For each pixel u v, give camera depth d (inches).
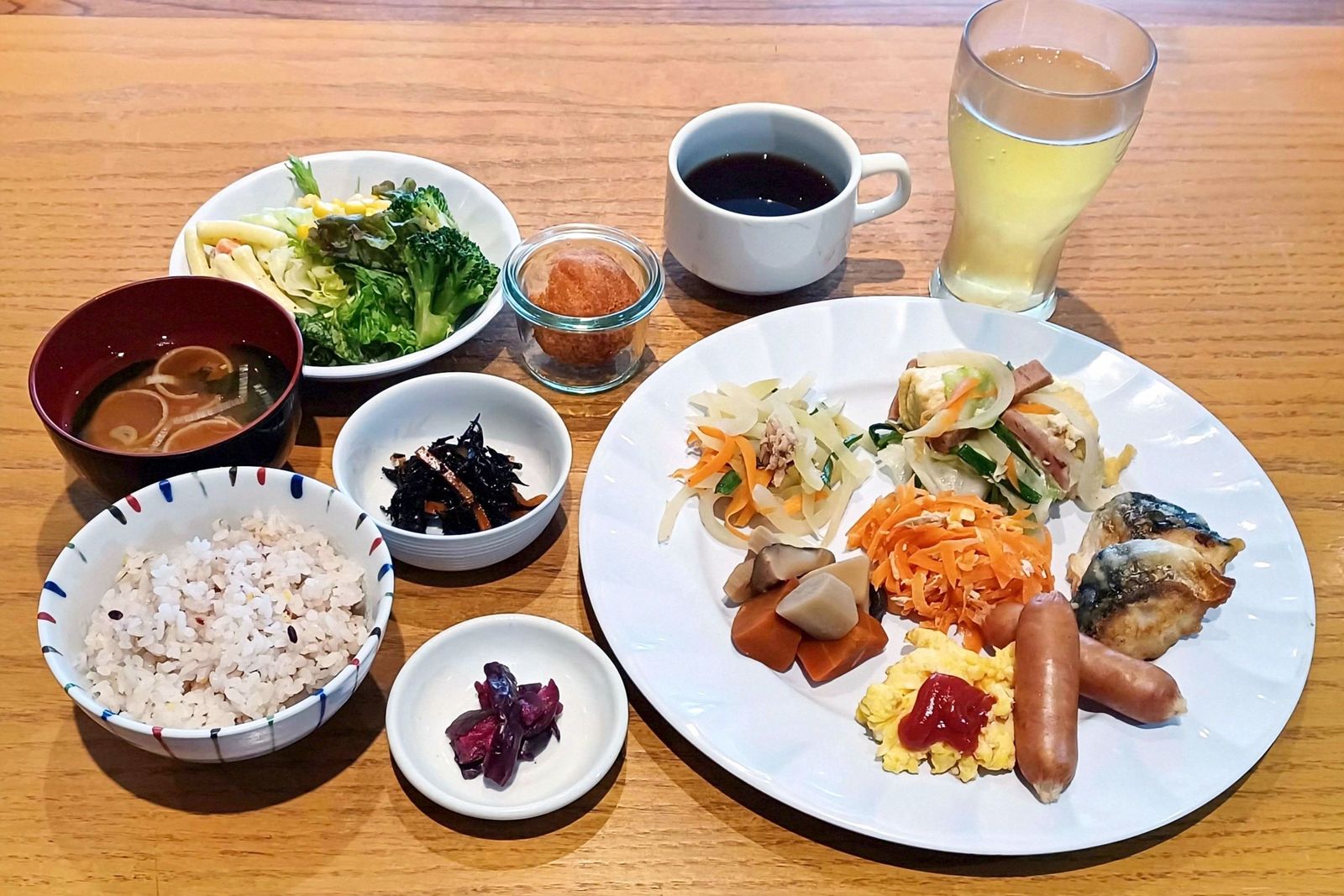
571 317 19.5
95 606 15.5
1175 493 19.1
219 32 26.9
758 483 18.5
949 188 24.7
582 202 23.8
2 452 18.8
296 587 15.9
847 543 18.6
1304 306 22.6
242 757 14.5
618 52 27.1
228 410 18.0
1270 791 16.0
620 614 16.8
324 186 22.6
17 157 23.6
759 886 14.9
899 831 14.6
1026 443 18.9
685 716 15.6
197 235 20.7
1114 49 20.5
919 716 15.3
